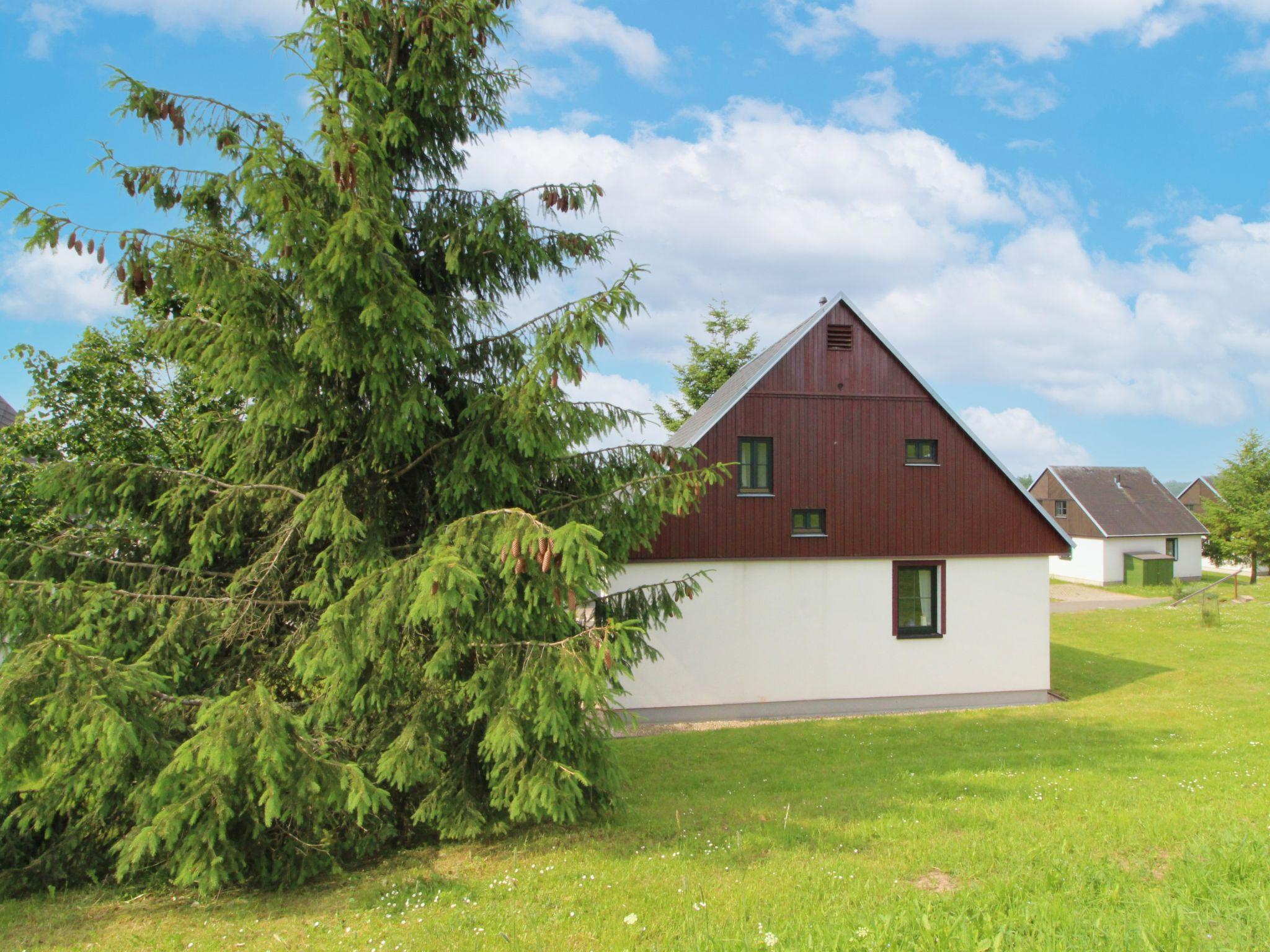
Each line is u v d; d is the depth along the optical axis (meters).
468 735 7.29
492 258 7.84
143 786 5.83
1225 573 52.28
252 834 6.23
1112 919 4.93
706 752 12.59
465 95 7.78
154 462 11.32
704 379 38.50
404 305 6.27
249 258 7.14
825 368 16.20
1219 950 4.45
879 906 5.48
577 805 7.93
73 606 6.34
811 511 16.17
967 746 12.46
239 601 7.05
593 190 7.75
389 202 6.73
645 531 7.70
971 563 16.77
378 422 6.90
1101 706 16.06
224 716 5.46
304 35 6.52
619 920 5.54
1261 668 19.41
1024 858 6.27
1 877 6.59
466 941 5.33
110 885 6.77
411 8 7.33
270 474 7.47
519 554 5.59
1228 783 8.83
